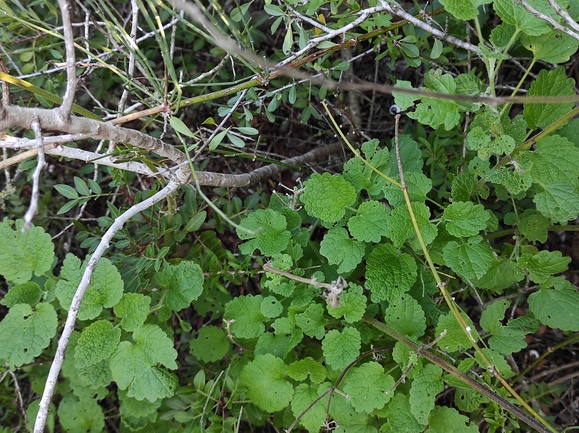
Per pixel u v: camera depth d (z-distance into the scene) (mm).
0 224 337
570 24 264
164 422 423
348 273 386
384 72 537
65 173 530
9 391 460
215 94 335
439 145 438
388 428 342
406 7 456
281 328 355
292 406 352
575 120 340
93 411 406
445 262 323
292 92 379
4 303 339
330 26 362
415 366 333
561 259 336
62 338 290
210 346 405
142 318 338
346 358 334
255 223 350
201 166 425
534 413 309
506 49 295
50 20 448
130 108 358
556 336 504
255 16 499
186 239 438
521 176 313
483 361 337
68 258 335
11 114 215
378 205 337
